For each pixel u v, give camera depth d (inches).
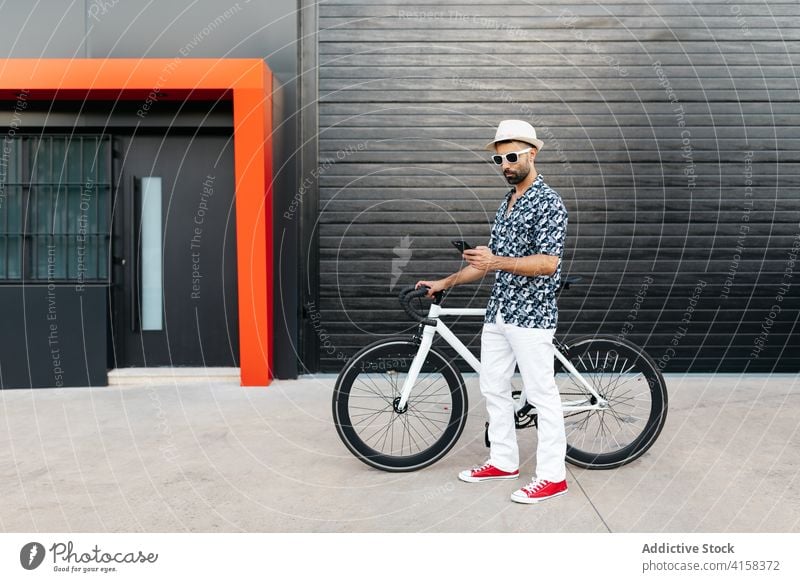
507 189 220.5
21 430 165.0
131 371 221.5
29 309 207.9
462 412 136.9
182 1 212.8
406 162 220.5
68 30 211.5
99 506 120.5
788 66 220.1
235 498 124.2
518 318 122.7
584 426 142.6
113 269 221.0
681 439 156.5
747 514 116.6
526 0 219.0
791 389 204.5
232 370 223.8
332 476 135.0
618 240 222.5
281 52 214.8
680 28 219.0
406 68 219.3
